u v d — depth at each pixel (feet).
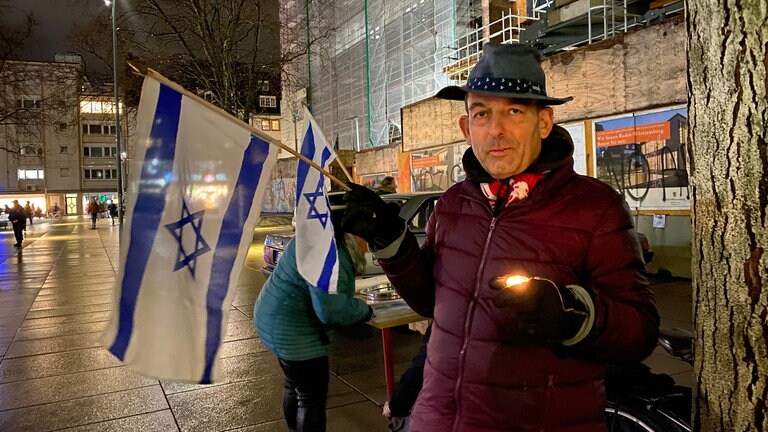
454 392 5.54
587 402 5.34
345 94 103.30
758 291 5.15
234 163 7.06
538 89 5.66
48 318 27.14
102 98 111.75
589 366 5.36
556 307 4.42
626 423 8.26
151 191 6.88
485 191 5.95
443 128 50.47
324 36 92.84
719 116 5.42
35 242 79.61
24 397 16.42
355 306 10.19
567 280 5.31
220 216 7.04
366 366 18.71
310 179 9.33
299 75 118.52
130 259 6.78
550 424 5.25
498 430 5.31
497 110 5.66
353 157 75.05
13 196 220.02
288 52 91.25
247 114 90.58
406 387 10.18
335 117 107.76
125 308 6.73
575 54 35.55
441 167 51.13
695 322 5.88
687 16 5.92
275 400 15.79
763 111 5.07
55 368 19.07
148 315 6.77
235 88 88.69
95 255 59.36
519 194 5.61
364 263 10.64
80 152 230.07
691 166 5.89
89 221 171.94
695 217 5.83
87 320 26.55
